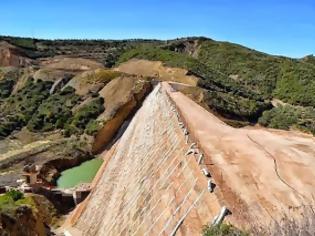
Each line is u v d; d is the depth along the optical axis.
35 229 41.41
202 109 40.28
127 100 78.38
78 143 75.38
